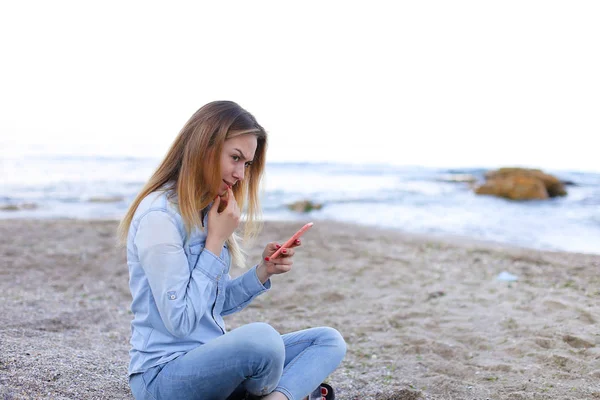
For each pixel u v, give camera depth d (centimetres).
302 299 543
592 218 1241
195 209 205
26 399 252
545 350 377
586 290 546
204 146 204
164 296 197
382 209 1405
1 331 383
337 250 782
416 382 330
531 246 884
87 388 279
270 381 206
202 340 212
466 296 538
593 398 295
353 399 307
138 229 203
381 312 495
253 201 240
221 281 220
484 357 376
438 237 948
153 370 208
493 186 1752
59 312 465
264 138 225
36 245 780
